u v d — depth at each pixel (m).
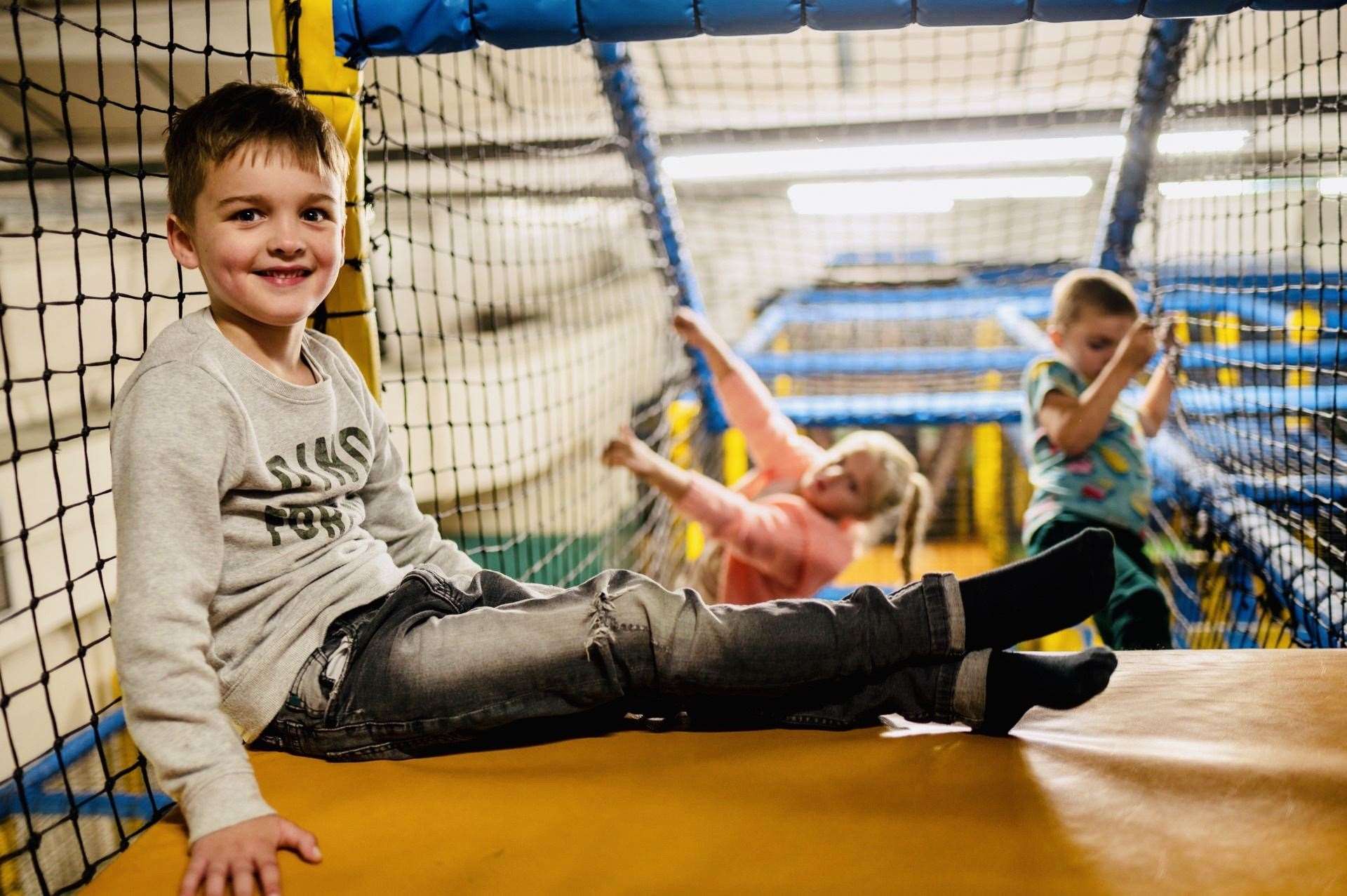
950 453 5.80
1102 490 2.70
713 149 4.62
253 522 1.27
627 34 1.75
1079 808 1.15
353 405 1.43
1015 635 1.31
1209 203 4.63
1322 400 3.30
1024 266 6.07
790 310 6.14
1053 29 4.64
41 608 3.10
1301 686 1.45
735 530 2.90
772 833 1.12
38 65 4.01
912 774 1.25
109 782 1.35
